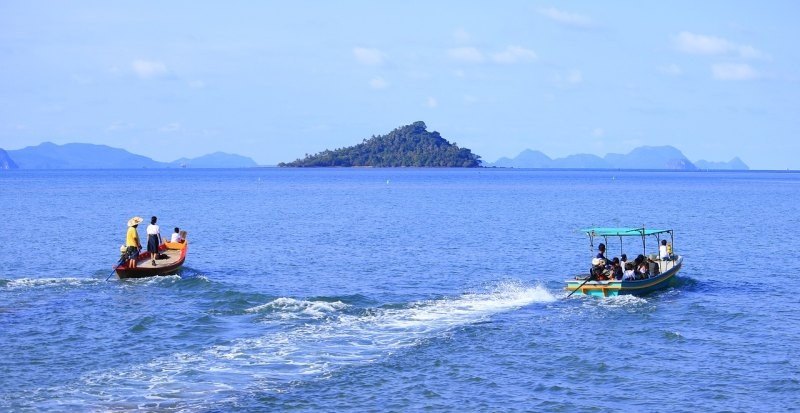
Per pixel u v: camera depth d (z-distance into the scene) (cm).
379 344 3675
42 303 4512
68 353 3475
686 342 3756
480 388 3112
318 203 14938
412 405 2922
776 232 8919
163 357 3428
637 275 4909
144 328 3928
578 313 4353
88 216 11175
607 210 12900
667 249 5475
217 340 3716
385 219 10975
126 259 5316
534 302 4656
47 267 6081
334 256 6825
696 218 11088
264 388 3053
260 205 14250
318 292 5009
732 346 3678
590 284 4750
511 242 7944
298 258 6694
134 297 4709
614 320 4184
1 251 7019
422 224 10100
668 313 4353
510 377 3244
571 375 3275
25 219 10531
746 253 7019
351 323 4075
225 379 3145
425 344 3681
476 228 9506
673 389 3100
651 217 11300
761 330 3975
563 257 6800
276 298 4712
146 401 2881
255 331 3894
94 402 2859
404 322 4119
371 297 4822
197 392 2991
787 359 3459
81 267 6091
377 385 3123
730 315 4294
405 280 5519
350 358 3450
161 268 5316
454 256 6844
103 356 3434
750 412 2858
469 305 4559
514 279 5578
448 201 15775
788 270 5972
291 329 3938
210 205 14175
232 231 9119
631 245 7756
